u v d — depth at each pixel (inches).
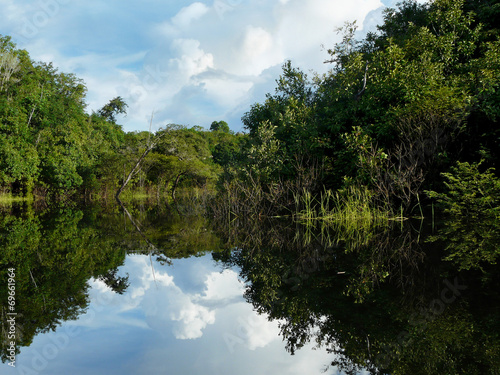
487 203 321.7
